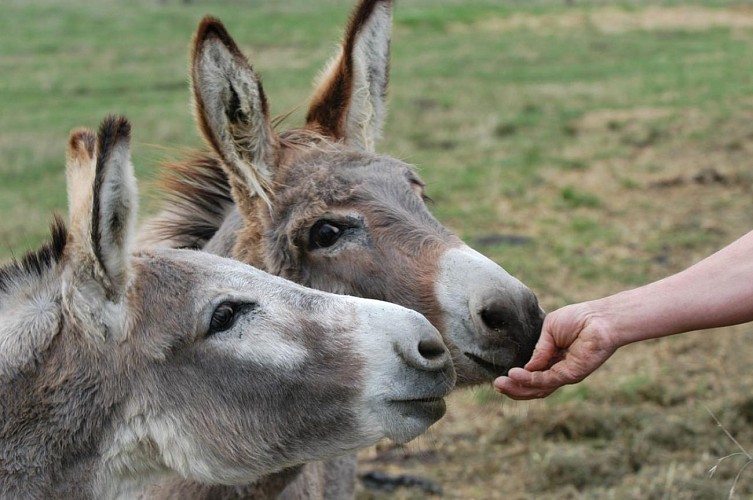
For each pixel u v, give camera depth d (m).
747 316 3.22
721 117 15.50
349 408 3.00
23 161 12.68
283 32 30.00
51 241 3.13
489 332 3.37
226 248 3.86
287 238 3.66
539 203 11.09
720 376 6.76
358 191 3.66
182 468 3.02
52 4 37.44
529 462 5.86
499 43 27.30
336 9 38.31
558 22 32.22
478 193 11.38
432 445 6.09
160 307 2.99
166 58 24.39
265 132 3.77
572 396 6.46
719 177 12.02
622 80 20.30
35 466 2.94
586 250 9.46
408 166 3.94
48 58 24.08
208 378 3.00
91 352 2.97
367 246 3.58
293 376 2.98
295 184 3.73
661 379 6.74
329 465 4.29
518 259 8.93
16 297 3.06
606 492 5.41
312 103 4.16
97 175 2.78
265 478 3.48
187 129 14.19
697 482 5.24
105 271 2.89
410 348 2.98
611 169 12.63
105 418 2.97
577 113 16.25
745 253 3.24
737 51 25.05
